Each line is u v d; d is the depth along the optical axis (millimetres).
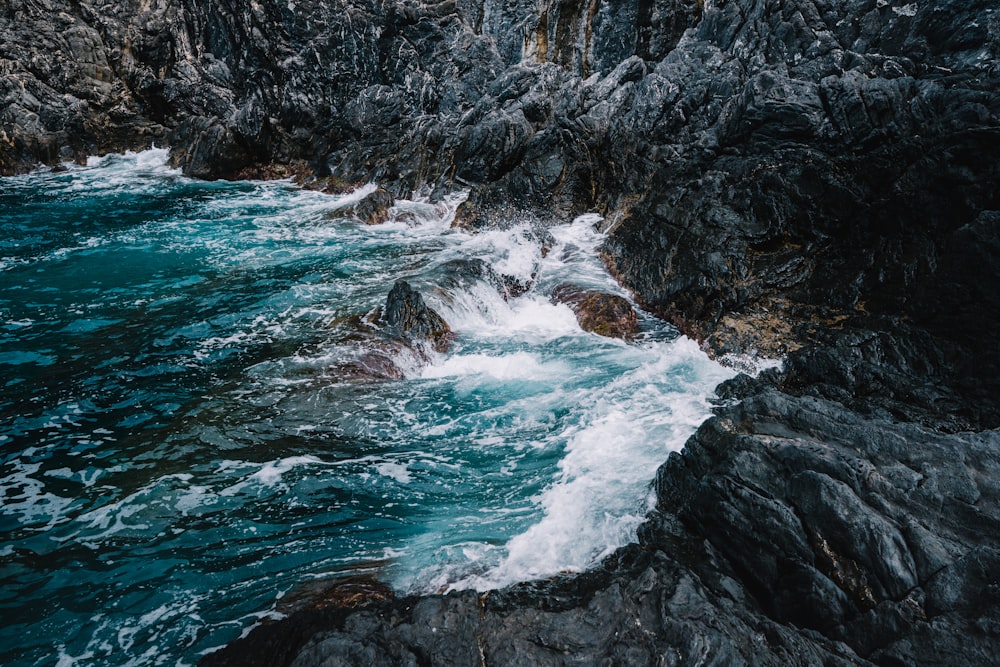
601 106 15500
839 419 6352
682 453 6711
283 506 6805
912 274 9312
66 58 20453
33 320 10859
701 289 10648
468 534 6441
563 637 4621
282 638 5070
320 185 18969
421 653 4551
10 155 19516
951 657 4203
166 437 7855
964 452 5617
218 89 21062
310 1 20062
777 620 5148
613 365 9711
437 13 20781
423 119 18719
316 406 8492
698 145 13359
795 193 11062
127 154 21156
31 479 7133
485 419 8367
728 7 16234
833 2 14969
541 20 19906
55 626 5414
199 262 13438
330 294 11812
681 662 4242
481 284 11781
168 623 5445
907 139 10430
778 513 5418
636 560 5762
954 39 13109
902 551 4828
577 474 7277
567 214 14531
